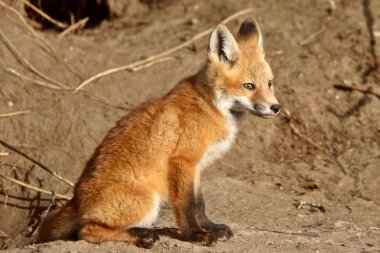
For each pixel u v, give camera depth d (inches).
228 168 568.7
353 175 555.8
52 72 639.8
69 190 535.2
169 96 396.5
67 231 375.6
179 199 369.4
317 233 435.5
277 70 657.0
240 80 403.9
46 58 652.1
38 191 539.2
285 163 584.1
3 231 525.0
